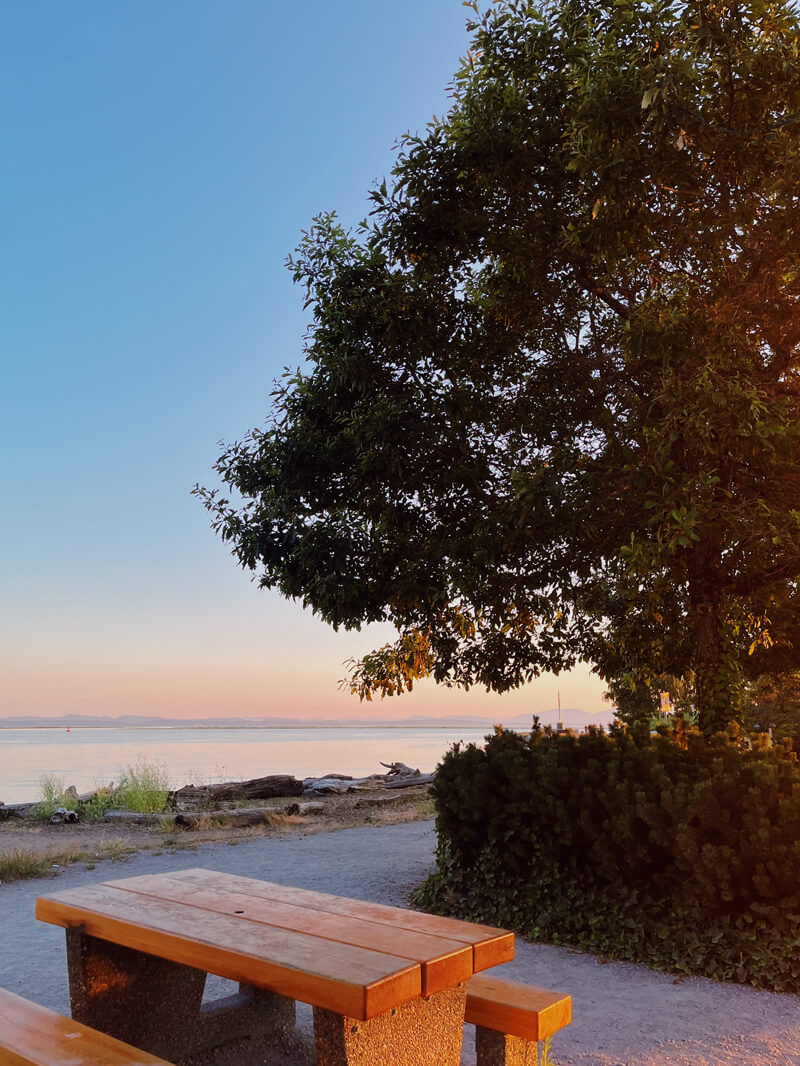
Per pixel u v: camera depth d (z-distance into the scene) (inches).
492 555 266.7
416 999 98.7
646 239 247.9
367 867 342.3
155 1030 130.3
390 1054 97.6
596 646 336.2
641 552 220.5
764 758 216.2
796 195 243.9
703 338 247.0
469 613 316.8
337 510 312.7
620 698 510.9
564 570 285.3
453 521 291.6
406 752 4303.6
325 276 311.7
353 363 287.9
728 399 215.8
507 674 328.8
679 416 223.3
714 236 258.8
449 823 266.1
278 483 309.3
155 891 132.0
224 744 7165.4
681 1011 172.1
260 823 504.1
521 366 306.0
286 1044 142.6
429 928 107.7
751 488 255.3
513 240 285.1
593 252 272.5
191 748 5866.1
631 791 218.1
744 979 190.4
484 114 273.1
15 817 530.3
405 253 296.5
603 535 268.4
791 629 326.0
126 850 392.8
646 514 254.2
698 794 201.5
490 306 308.2
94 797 578.6
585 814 225.0
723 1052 149.9
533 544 273.9
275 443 312.7
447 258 294.7
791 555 264.5
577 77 249.1
